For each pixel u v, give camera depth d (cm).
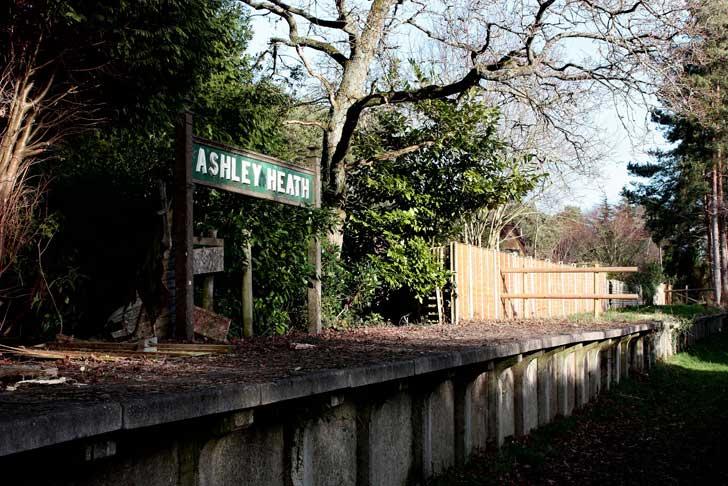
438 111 1433
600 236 5519
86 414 286
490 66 1279
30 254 730
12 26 665
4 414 276
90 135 848
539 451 847
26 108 619
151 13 791
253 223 868
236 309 882
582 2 1266
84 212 823
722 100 2350
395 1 1346
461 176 1455
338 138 1367
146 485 356
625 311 2527
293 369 483
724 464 832
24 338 620
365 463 562
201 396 346
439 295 1387
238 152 754
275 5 1372
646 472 786
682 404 1310
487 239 2925
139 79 823
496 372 825
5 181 568
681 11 1308
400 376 540
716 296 4109
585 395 1217
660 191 4209
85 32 727
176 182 659
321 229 941
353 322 1249
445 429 712
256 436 445
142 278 705
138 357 548
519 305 1761
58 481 309
